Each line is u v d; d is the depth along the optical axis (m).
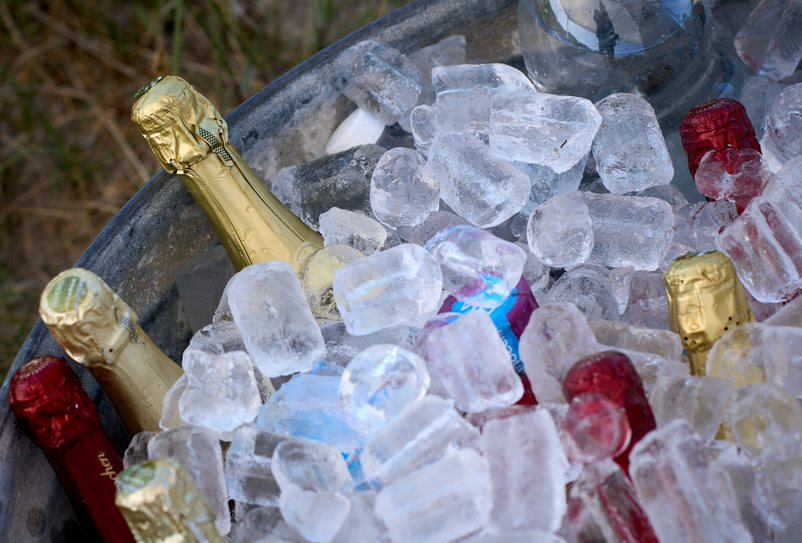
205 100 1.24
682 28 1.42
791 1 1.41
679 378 1.03
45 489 1.14
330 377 1.12
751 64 1.46
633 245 1.24
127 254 1.32
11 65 3.04
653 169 1.31
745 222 1.13
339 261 1.25
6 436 1.09
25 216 2.83
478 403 1.05
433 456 0.97
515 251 1.15
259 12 2.91
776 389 0.98
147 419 1.17
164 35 2.94
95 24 3.01
